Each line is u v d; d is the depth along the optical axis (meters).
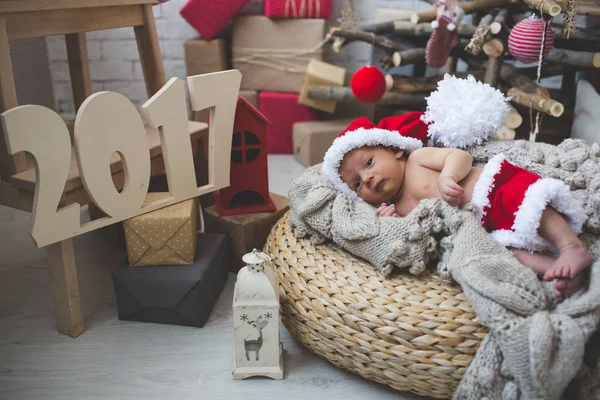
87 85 2.00
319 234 1.43
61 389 1.32
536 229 1.23
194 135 1.83
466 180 1.41
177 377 1.36
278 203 1.84
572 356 1.03
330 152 1.45
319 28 2.60
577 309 1.08
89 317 1.58
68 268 1.44
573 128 2.05
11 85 1.38
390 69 2.76
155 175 1.91
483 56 2.42
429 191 1.42
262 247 1.77
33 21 1.48
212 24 2.63
